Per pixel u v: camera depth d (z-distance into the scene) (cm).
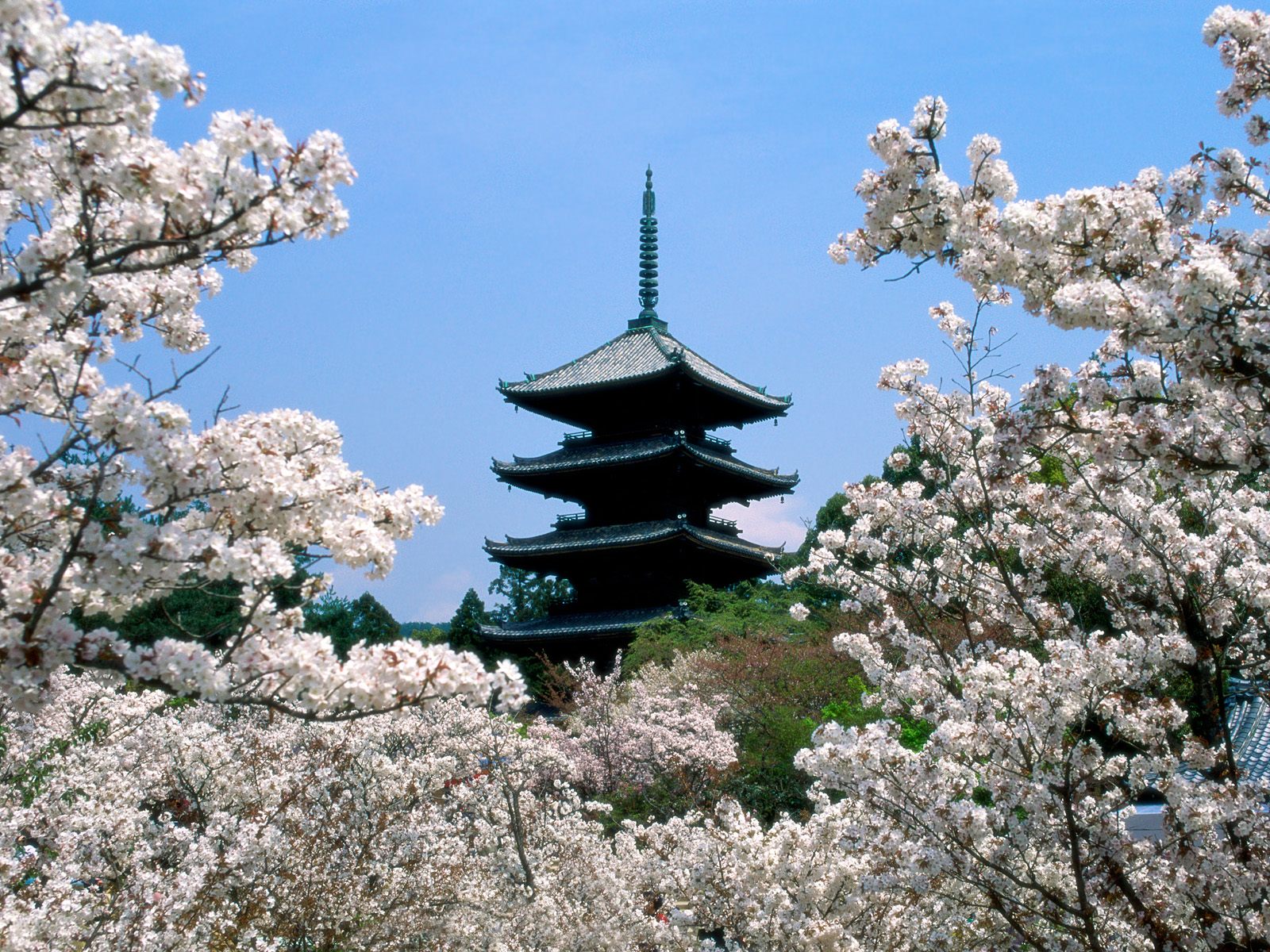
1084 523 841
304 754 1113
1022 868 691
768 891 745
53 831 819
